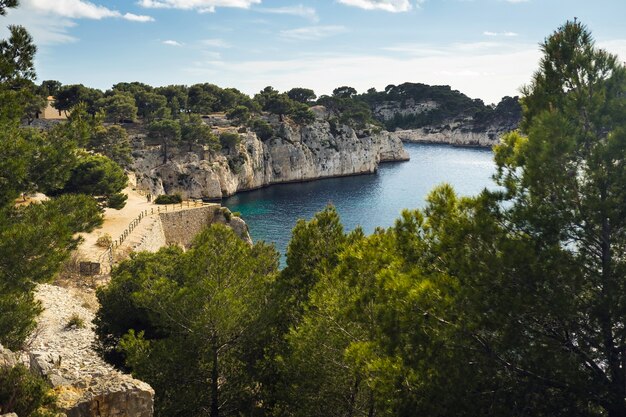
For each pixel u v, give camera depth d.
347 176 181.62
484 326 13.20
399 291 13.66
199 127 137.00
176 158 132.12
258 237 91.81
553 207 13.43
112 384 15.03
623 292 12.42
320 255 22.47
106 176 63.03
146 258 30.88
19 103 19.08
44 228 16.94
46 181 19.72
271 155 164.75
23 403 12.35
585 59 13.49
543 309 12.81
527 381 13.20
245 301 20.86
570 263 12.94
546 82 14.35
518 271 12.95
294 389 18.70
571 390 12.84
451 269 14.18
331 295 17.92
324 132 180.62
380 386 13.41
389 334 13.83
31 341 26.48
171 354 19.95
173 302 20.25
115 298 27.53
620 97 13.41
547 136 13.14
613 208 12.61
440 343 13.44
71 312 34.12
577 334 13.19
